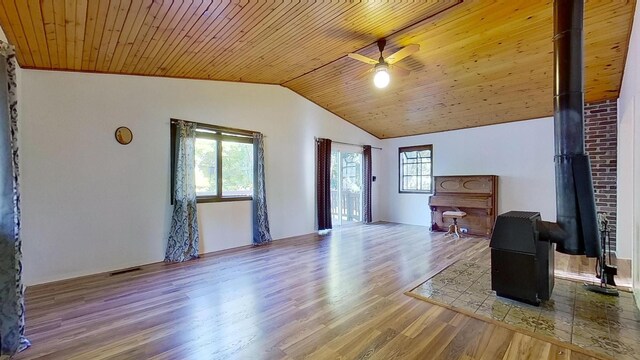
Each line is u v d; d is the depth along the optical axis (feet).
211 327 7.34
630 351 6.24
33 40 8.37
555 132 8.02
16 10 6.88
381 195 25.09
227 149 15.51
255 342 6.66
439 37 11.06
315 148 20.04
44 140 10.41
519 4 9.26
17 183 6.35
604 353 6.18
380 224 23.17
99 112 11.55
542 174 17.39
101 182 11.60
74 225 11.00
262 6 8.20
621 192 13.03
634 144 8.89
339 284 10.23
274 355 6.18
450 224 19.70
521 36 10.89
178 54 10.85
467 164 20.33
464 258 13.51
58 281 10.57
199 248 14.26
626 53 11.03
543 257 8.46
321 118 20.51
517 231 8.71
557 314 7.93
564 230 7.89
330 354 6.20
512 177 18.43
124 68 11.51
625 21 9.52
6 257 6.01
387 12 9.05
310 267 12.17
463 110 17.80
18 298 6.22
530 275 8.45
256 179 16.43
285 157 18.19
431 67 13.53
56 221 10.64
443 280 10.59
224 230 15.24
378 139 25.00
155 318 7.80
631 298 8.89
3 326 5.94
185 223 13.35
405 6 8.74
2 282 5.94
